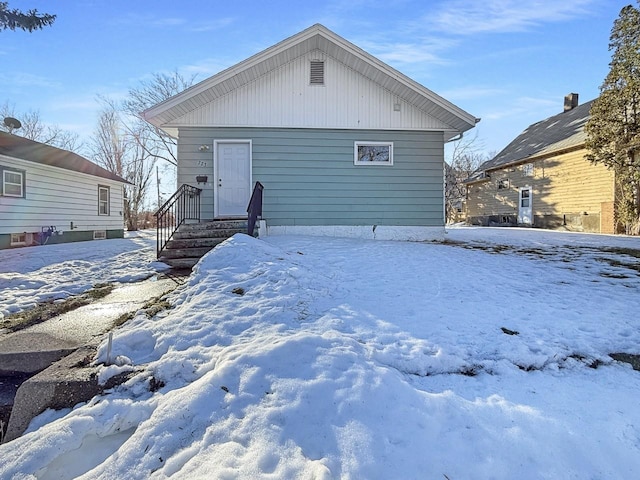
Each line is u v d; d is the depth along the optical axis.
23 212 10.84
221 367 2.32
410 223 9.20
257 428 1.89
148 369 2.51
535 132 20.45
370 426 1.88
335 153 9.02
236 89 8.77
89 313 3.89
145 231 23.30
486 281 4.58
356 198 9.08
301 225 8.98
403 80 8.49
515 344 2.79
